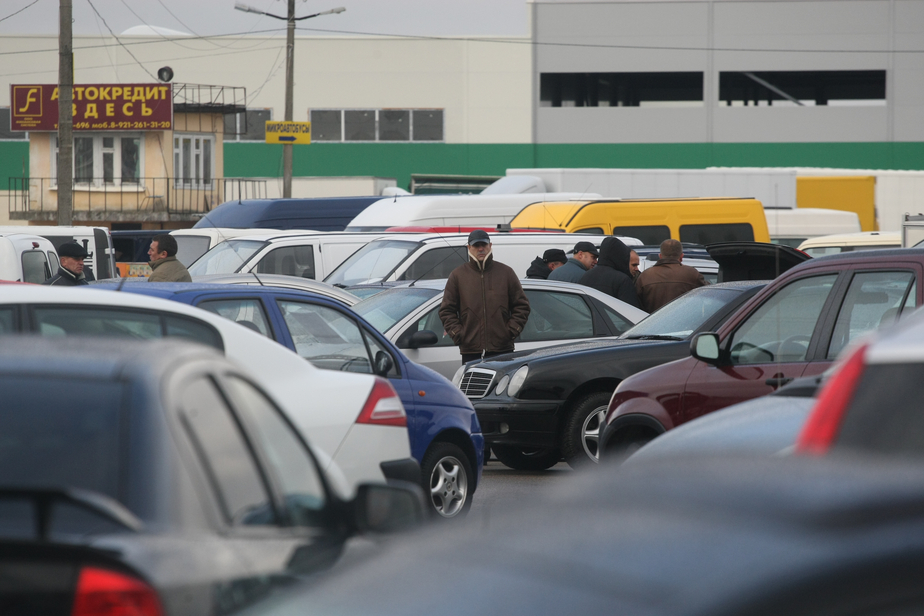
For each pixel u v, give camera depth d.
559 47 194.50
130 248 106.25
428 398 26.02
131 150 142.62
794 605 5.18
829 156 191.88
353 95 198.12
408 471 19.91
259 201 89.88
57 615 8.30
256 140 198.88
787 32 190.50
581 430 34.22
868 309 23.14
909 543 5.51
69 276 46.66
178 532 9.07
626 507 6.33
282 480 10.80
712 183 91.38
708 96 192.12
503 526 6.57
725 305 33.31
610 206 69.31
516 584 5.70
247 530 9.80
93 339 11.05
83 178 142.62
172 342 10.77
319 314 24.89
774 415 15.78
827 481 6.26
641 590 5.32
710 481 6.47
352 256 54.34
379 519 11.30
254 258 57.34
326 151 198.25
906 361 10.30
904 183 111.88
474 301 37.22
